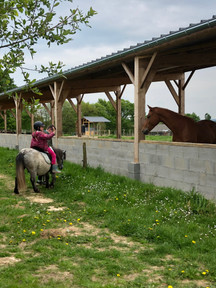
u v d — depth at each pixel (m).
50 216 6.77
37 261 4.43
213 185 7.09
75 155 13.67
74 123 73.12
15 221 6.36
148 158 9.30
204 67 12.12
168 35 7.61
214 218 6.29
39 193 9.12
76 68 11.70
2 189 9.65
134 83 9.60
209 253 4.80
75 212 7.15
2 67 3.37
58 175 11.20
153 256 4.73
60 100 14.76
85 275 4.02
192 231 5.67
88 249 4.89
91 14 3.78
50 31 3.69
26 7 3.40
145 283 3.84
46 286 3.69
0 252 4.75
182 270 4.18
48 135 9.23
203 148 7.34
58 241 5.30
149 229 5.77
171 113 9.04
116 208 7.22
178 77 13.34
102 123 70.69
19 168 8.76
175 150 8.24
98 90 16.94
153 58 8.81
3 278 3.84
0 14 3.20
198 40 7.79
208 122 9.48
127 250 5.00
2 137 23.08
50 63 3.79
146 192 8.27
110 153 11.22
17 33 3.60
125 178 9.77
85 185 9.69
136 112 9.59
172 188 8.24
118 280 3.90
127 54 9.25
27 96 19.97
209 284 3.85
